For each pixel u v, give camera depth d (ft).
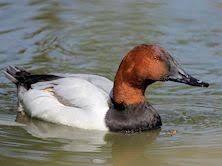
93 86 41.63
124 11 67.62
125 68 39.88
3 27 61.77
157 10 67.87
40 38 59.62
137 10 67.97
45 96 42.11
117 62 54.49
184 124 41.65
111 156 36.40
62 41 59.16
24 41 58.65
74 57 55.47
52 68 52.54
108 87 42.04
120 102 40.16
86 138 39.27
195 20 64.80
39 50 56.70
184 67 53.47
